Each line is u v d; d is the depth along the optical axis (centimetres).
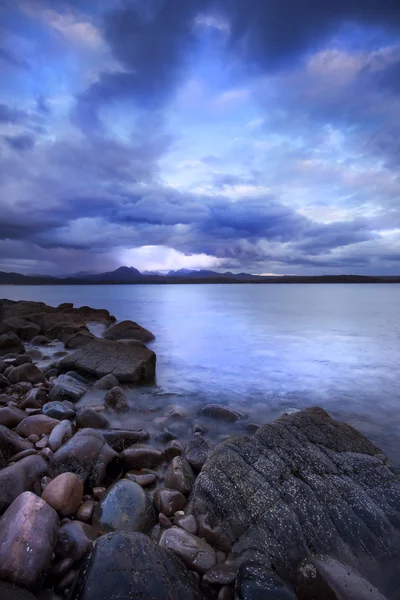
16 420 632
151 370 1098
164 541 350
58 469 460
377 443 656
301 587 324
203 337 2006
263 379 1120
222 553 363
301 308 4225
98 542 302
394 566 341
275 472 434
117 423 725
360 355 1501
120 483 418
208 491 418
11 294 8106
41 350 1524
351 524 371
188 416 772
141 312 3706
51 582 301
